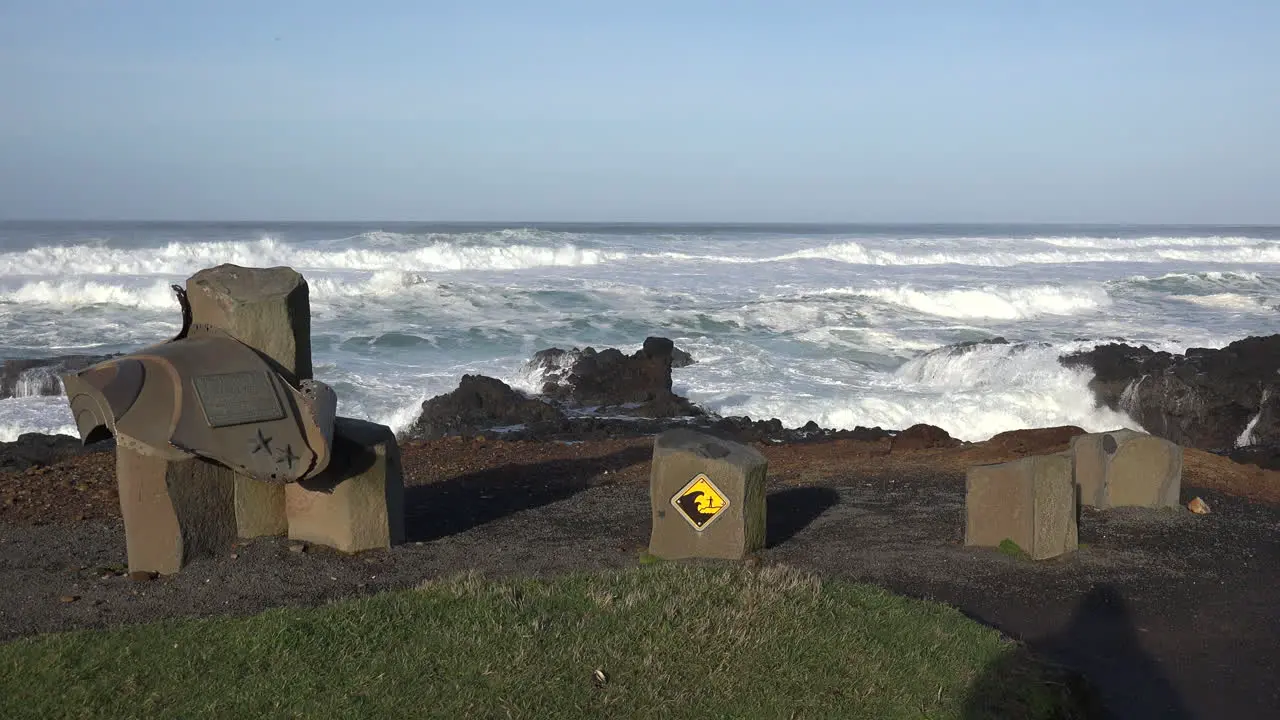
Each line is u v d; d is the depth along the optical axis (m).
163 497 6.79
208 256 37.62
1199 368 19.62
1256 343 20.55
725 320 27.94
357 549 7.37
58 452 12.61
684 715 4.68
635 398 18.75
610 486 10.27
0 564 7.11
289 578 6.72
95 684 4.79
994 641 5.79
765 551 7.70
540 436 15.14
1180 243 68.38
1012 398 19.38
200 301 7.25
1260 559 7.81
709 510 7.47
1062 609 6.69
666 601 5.87
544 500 9.60
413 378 20.06
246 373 6.88
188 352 6.89
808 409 18.45
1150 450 9.09
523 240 48.34
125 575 6.80
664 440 7.66
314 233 86.88
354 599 6.15
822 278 38.56
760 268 42.03
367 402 18.00
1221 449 15.23
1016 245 62.94
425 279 32.09
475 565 7.23
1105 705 5.33
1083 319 30.92
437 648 5.21
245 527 7.26
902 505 9.32
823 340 25.78
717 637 5.41
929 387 20.64
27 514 8.69
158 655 5.13
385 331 25.17
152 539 6.80
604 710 4.68
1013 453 11.30
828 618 5.81
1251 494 9.91
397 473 7.66
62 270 33.31
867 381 21.30
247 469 6.62
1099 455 9.10
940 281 38.59
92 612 6.10
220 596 6.38
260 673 4.92
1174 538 8.26
